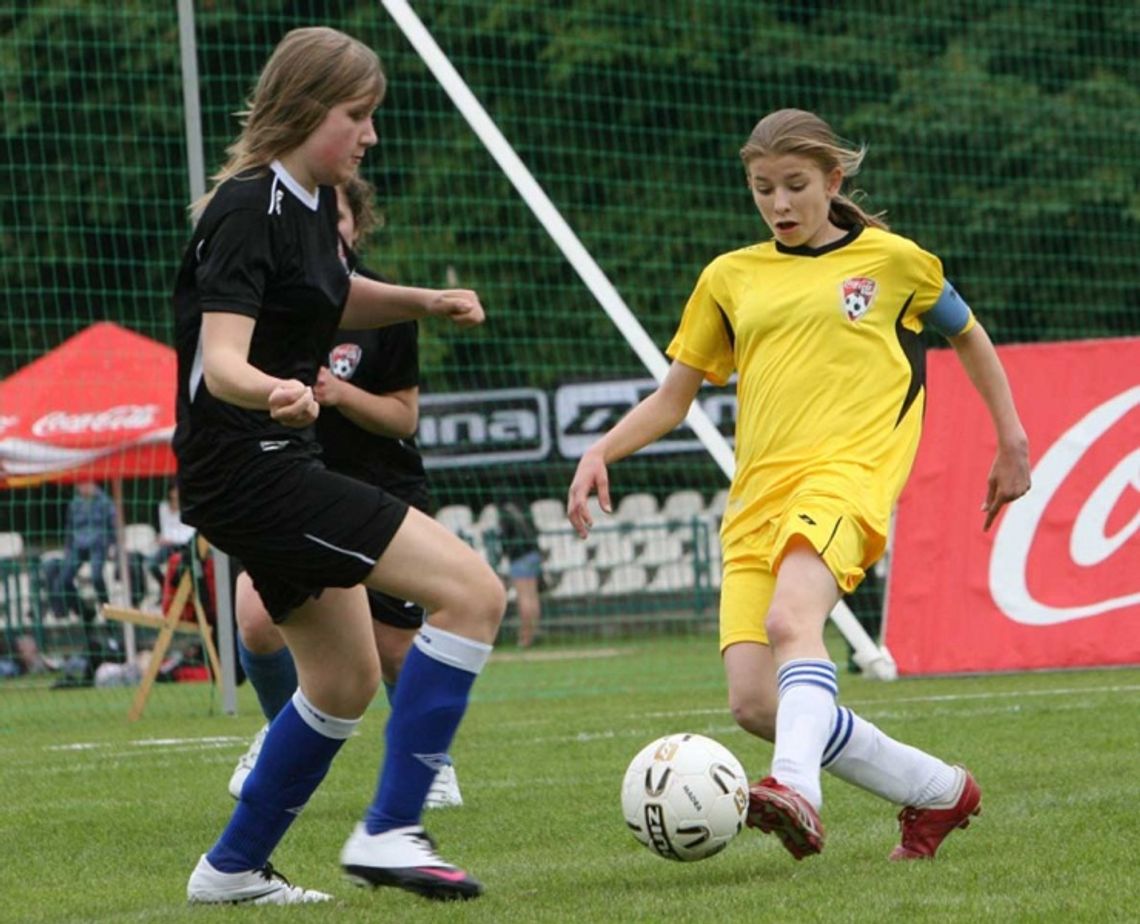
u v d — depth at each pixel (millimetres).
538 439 65125
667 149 77438
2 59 74062
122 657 49875
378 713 36312
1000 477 16266
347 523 13203
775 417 15211
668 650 57156
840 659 50312
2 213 74875
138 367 47812
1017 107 74250
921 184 74750
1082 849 15312
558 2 76938
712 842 14062
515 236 76000
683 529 67000
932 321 15969
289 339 13344
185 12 36438
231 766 26375
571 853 16875
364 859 13539
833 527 14438
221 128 74250
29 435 46406
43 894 15633
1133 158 74938
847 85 77625
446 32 75500
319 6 74750
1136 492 37406
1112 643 37000
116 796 23172
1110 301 75250
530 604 61594
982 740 25141
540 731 30047
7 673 52281
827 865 15227
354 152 13344
